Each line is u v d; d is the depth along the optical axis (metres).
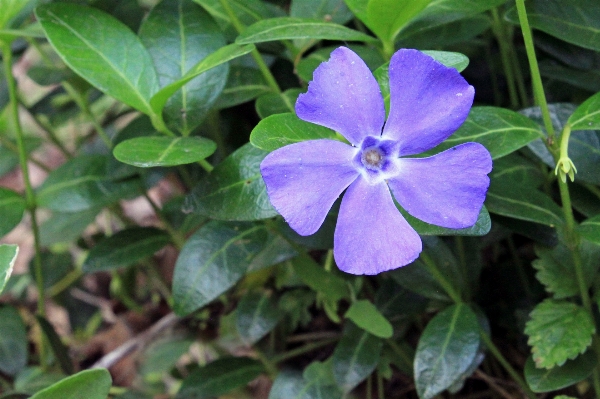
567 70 0.25
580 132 0.23
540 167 0.24
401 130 0.19
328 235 0.23
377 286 0.27
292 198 0.19
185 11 0.23
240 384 0.26
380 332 0.23
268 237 0.24
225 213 0.21
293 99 0.23
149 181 0.26
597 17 0.23
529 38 0.21
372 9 0.22
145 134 0.25
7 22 0.24
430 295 0.24
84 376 0.20
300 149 0.19
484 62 0.28
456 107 0.19
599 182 0.22
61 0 0.26
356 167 0.20
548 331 0.22
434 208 0.19
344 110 0.19
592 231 0.21
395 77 0.19
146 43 0.23
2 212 0.25
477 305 0.24
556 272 0.22
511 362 0.26
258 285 0.26
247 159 0.22
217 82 0.23
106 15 0.23
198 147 0.21
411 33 0.23
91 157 0.26
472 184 0.19
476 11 0.23
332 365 0.25
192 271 0.23
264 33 0.21
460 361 0.22
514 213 0.22
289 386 0.25
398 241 0.19
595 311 0.23
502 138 0.21
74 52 0.22
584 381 0.24
